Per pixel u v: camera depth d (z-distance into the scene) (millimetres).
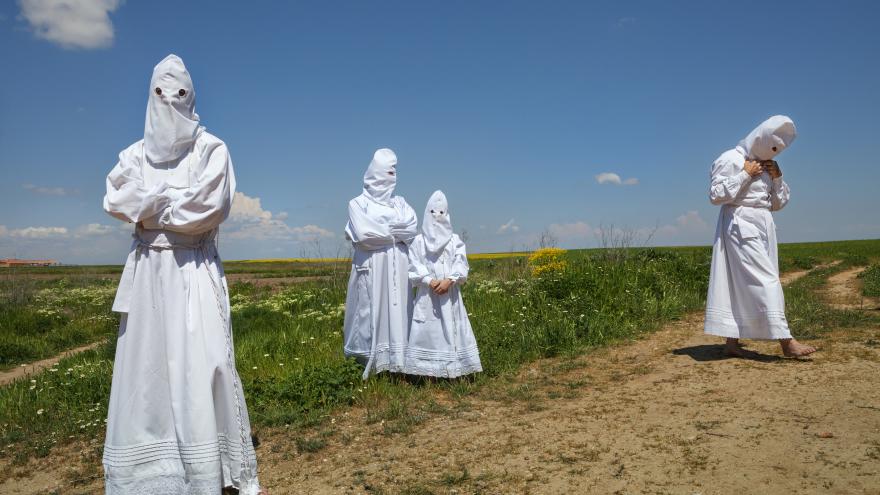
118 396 3537
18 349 10875
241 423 3699
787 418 4371
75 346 11883
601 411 5043
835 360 5816
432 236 6637
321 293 13977
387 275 6992
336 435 5176
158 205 3539
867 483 3326
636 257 14555
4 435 5898
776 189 6371
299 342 8922
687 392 5273
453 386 6395
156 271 3639
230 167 3904
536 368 6957
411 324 7043
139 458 3477
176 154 3781
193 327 3607
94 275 31812
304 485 4180
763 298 6066
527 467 4043
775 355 6309
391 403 5824
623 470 3826
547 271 13219
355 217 7004
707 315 6469
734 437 4133
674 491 3484
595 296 9695
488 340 7902
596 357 7176
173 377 3529
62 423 6102
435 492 3805
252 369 7504
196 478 3455
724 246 6383
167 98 3750
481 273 16844
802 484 3398
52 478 4883
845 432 4016
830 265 23234
